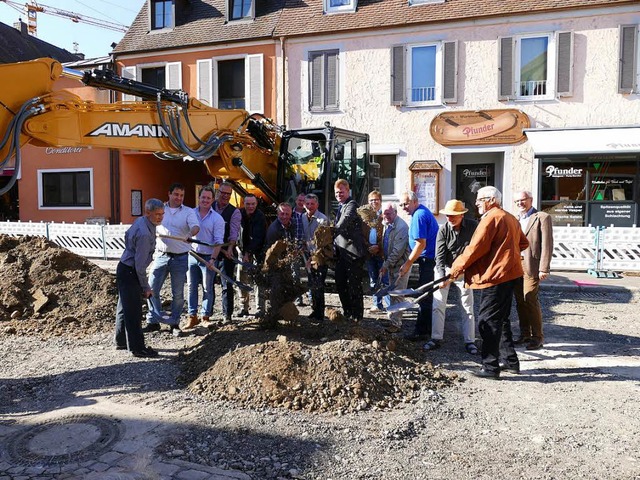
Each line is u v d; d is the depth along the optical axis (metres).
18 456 3.68
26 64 5.51
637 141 14.10
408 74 16.27
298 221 7.61
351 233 6.88
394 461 3.66
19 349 6.29
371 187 11.07
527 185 15.40
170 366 5.66
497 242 5.30
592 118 14.92
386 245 7.13
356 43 16.58
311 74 17.08
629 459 3.71
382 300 8.32
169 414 4.38
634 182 14.33
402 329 7.36
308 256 7.03
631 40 14.48
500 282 5.29
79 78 6.15
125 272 5.94
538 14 15.00
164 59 18.67
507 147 15.51
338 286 7.03
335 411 4.45
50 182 20.11
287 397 4.59
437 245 6.27
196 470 3.47
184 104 7.09
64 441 3.89
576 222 14.73
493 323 5.36
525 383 5.26
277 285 6.30
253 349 5.21
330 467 3.56
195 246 7.24
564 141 14.58
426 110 16.12
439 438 4.03
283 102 17.34
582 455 3.78
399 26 16.06
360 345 5.33
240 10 18.31
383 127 16.52
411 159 16.34
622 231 11.95
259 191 9.39
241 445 3.84
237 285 6.82
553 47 15.07
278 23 17.55
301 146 9.41
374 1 16.94
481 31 15.53
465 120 15.79
